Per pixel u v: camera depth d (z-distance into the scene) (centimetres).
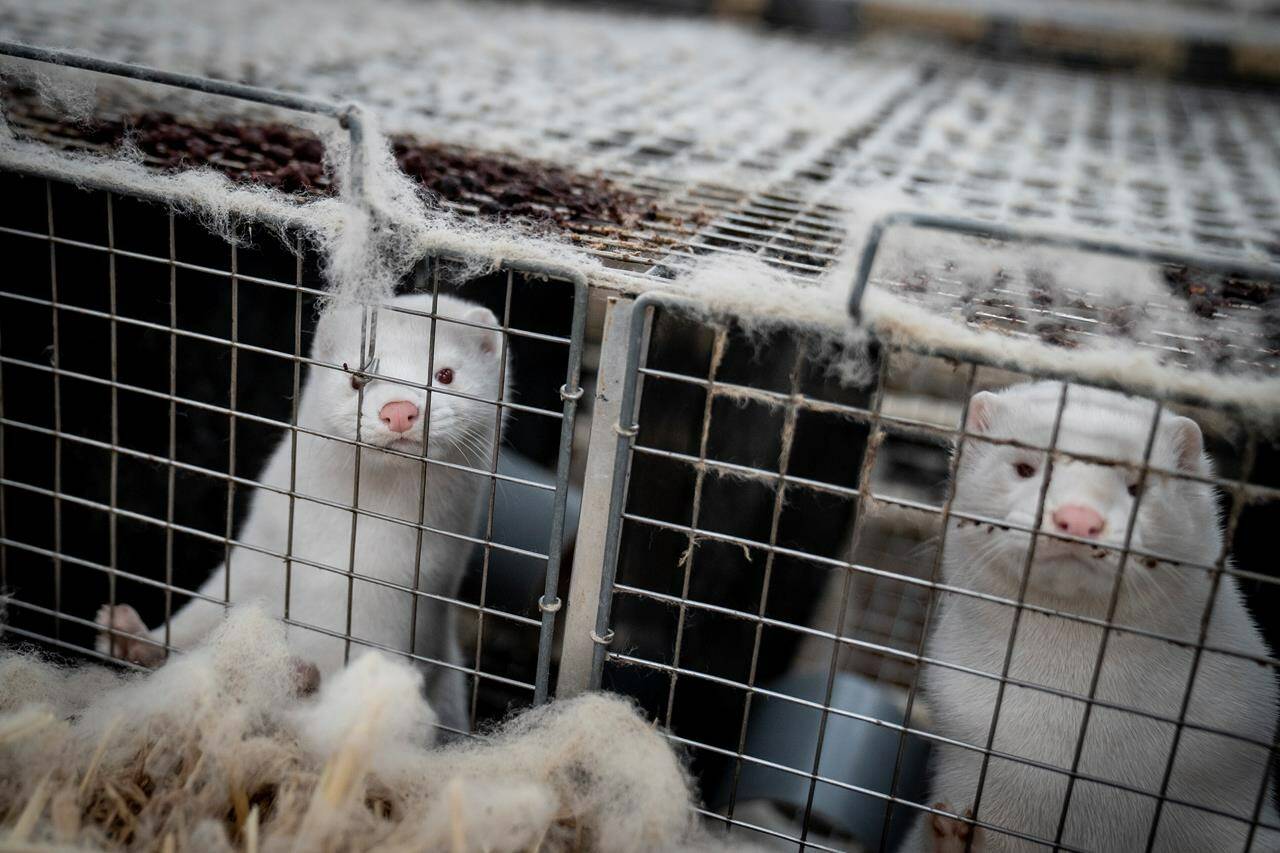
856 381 34
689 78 89
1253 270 29
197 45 73
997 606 44
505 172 52
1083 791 43
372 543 49
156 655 47
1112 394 42
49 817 35
